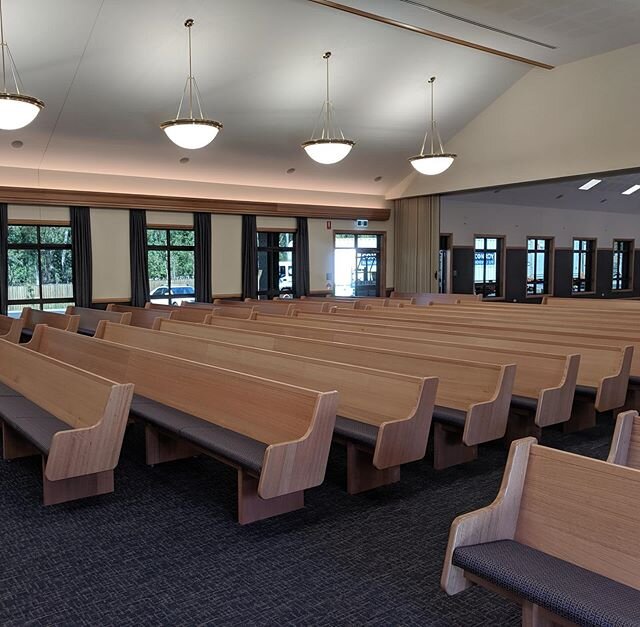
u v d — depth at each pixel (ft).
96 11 22.50
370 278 45.55
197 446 10.41
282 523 9.81
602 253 59.77
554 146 33.42
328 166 39.01
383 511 10.30
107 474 11.00
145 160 33.47
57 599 7.62
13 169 30.91
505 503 6.65
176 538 9.26
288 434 9.68
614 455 7.59
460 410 12.05
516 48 29.71
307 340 15.21
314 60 28.14
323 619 7.20
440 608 7.44
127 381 14.19
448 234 48.21
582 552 6.17
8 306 31.83
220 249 38.24
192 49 25.58
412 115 34.96
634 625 5.00
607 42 29.09
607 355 14.03
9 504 10.55
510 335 17.30
